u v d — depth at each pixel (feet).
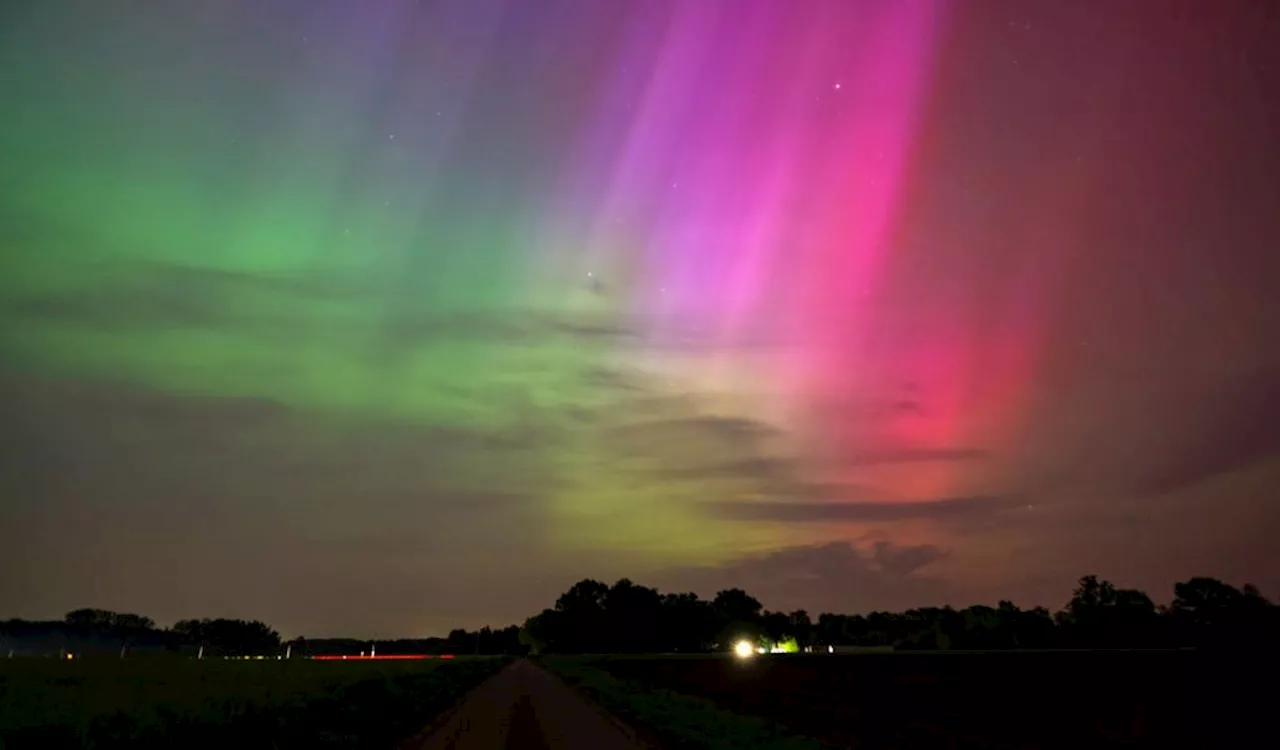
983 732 108.58
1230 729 118.11
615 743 68.54
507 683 180.75
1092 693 177.68
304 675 195.21
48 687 138.10
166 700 111.86
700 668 300.81
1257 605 381.60
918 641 546.67
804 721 111.04
